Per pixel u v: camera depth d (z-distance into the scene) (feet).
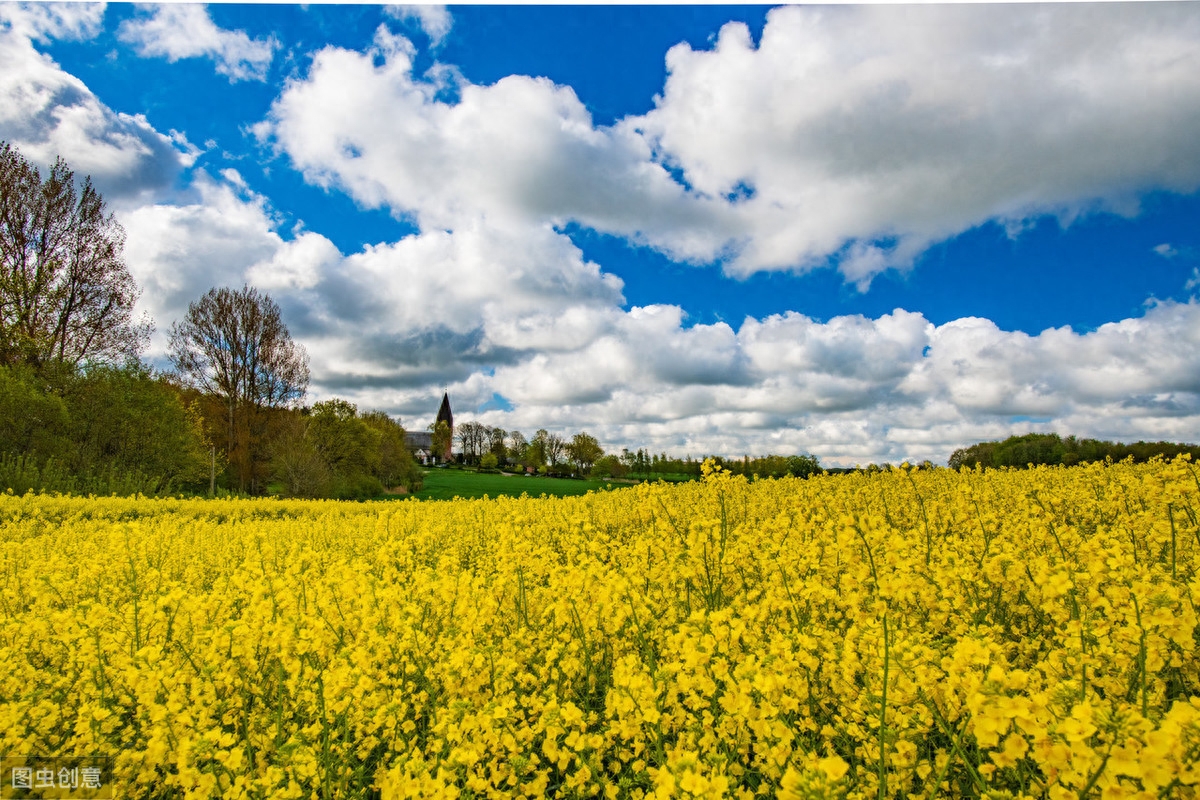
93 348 94.43
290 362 133.59
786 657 9.91
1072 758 6.44
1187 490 17.88
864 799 8.89
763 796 9.81
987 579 14.71
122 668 12.95
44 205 92.58
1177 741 6.02
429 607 16.57
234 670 12.80
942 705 9.44
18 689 13.29
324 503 61.26
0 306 85.92
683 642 9.91
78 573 24.53
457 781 9.92
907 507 27.94
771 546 17.01
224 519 52.95
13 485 63.98
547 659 13.69
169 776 9.93
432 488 181.78
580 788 9.79
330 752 10.73
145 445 86.38
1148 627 8.80
